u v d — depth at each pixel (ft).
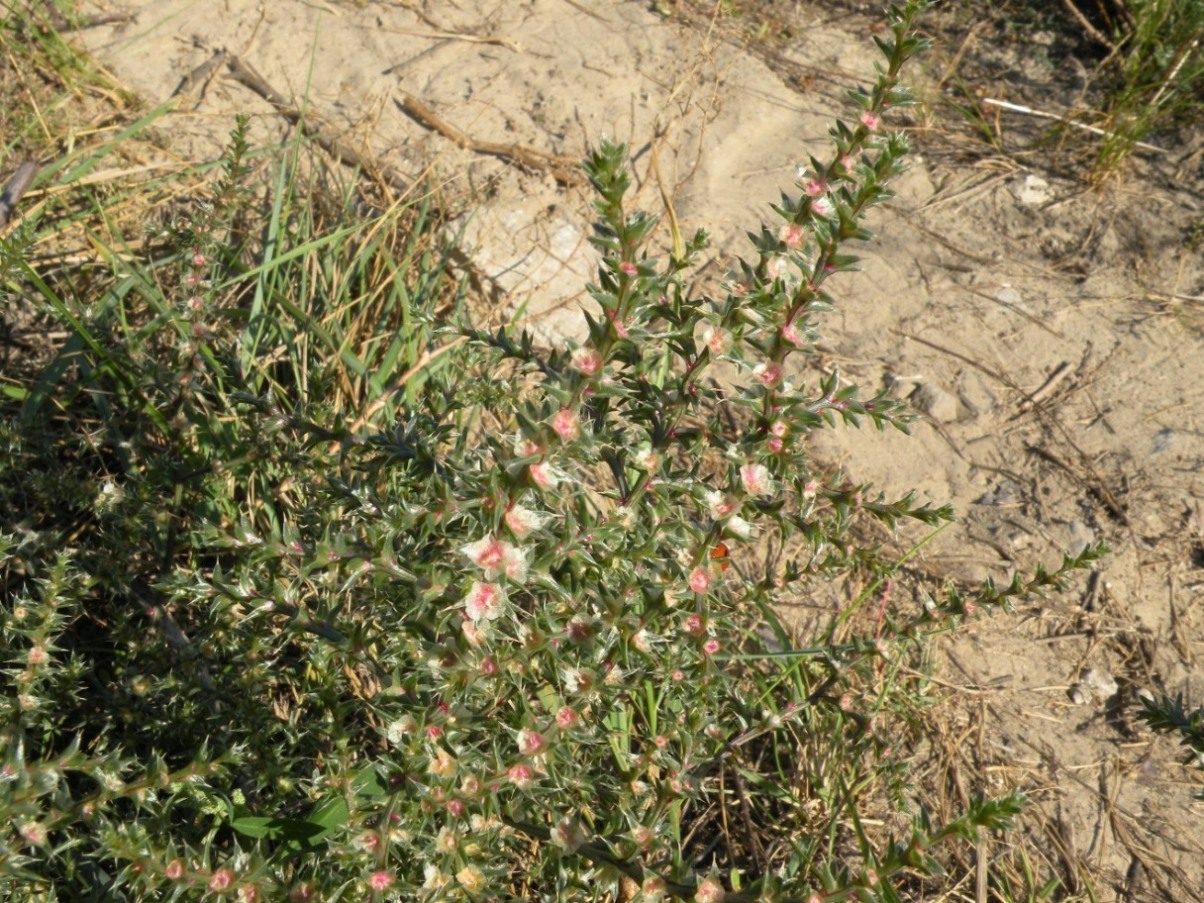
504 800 0.82
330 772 0.86
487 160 1.91
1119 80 2.13
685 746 0.86
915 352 1.73
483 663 0.78
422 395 1.54
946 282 1.84
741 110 2.06
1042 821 1.25
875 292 1.82
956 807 1.26
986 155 2.04
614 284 0.70
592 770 1.01
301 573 0.78
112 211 1.78
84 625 1.30
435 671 0.77
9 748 0.75
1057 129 2.06
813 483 0.92
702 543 0.82
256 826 0.93
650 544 0.85
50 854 0.80
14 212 1.72
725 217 1.87
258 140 1.92
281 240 1.63
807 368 1.69
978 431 1.64
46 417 1.43
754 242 0.85
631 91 2.07
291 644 1.27
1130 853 1.23
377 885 0.75
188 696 1.06
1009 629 1.42
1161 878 1.21
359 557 0.79
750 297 0.84
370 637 1.00
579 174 1.89
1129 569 1.47
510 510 0.72
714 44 2.18
